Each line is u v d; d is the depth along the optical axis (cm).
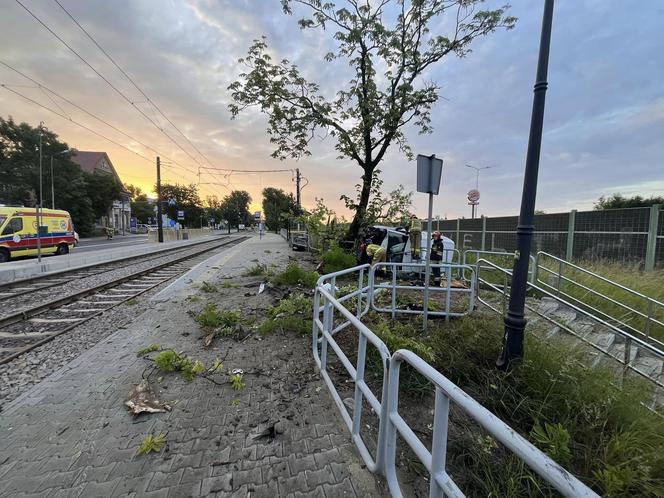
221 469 224
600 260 928
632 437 242
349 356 405
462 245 1670
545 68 337
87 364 388
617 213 913
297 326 493
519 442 112
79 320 584
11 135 4122
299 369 375
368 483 213
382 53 1230
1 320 568
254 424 273
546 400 298
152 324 543
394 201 1425
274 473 221
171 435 259
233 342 456
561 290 780
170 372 366
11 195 4097
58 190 4350
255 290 796
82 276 1126
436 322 541
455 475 230
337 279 971
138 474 219
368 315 566
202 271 1122
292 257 1609
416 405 314
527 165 347
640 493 208
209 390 328
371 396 220
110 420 278
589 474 228
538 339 403
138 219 9750
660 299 673
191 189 7369
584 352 417
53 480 213
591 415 274
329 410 296
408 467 237
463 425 284
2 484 209
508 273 563
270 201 7881
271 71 1284
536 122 342
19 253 1609
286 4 1134
